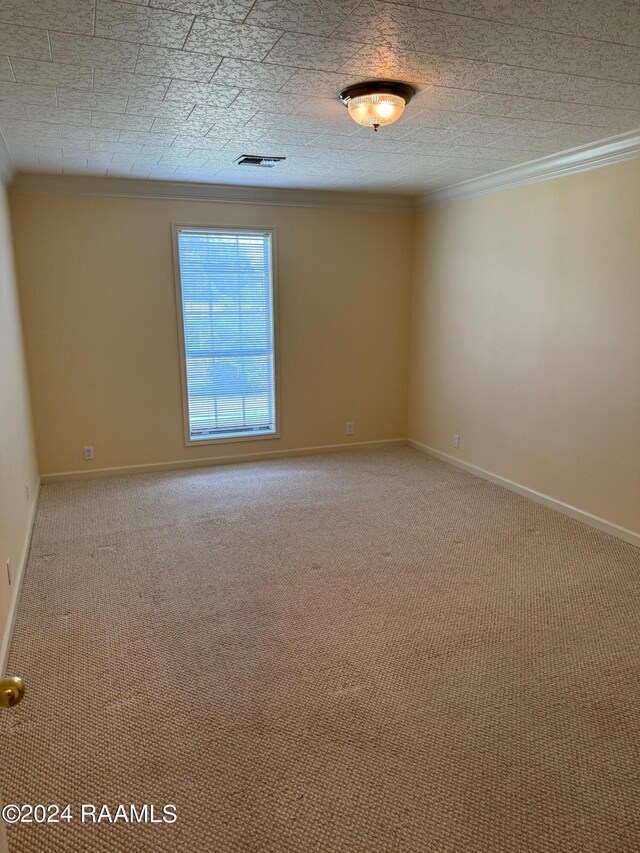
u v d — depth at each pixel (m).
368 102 2.28
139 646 2.40
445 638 2.46
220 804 1.65
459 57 2.01
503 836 1.56
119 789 1.70
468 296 4.59
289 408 5.20
